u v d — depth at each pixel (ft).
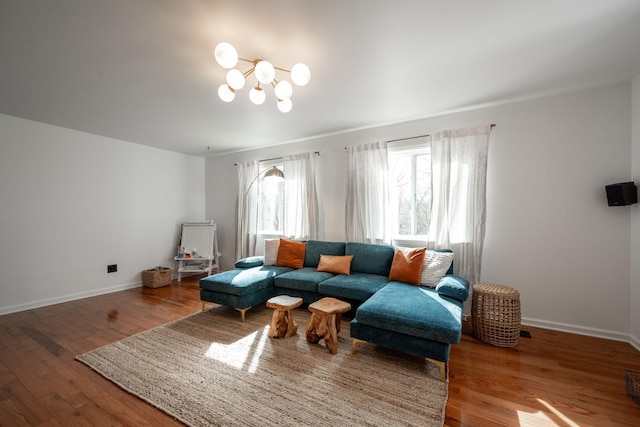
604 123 8.21
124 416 5.05
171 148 15.81
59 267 11.75
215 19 5.32
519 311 7.75
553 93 8.76
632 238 7.86
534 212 9.07
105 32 5.66
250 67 7.19
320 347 7.63
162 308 10.97
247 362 6.83
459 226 9.98
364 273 10.83
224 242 17.46
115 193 13.71
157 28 5.57
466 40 6.10
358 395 5.57
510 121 9.44
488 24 5.56
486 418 5.00
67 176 12.03
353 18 5.35
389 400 5.43
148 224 15.15
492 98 9.20
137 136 13.41
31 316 10.08
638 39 6.02
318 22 5.46
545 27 5.65
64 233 11.92
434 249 10.34
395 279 9.70
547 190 8.91
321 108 10.02
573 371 6.46
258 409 5.17
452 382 6.07
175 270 16.52
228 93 7.15
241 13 5.16
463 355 7.25
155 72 7.34
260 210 16.11
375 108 10.04
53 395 5.63
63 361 6.94
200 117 10.84
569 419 4.97
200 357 7.08
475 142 9.68
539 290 9.02
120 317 9.97
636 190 7.58
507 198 9.44
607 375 6.28
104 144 13.32
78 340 8.10
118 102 9.31
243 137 13.71
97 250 13.00
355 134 12.62
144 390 5.74
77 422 4.90
